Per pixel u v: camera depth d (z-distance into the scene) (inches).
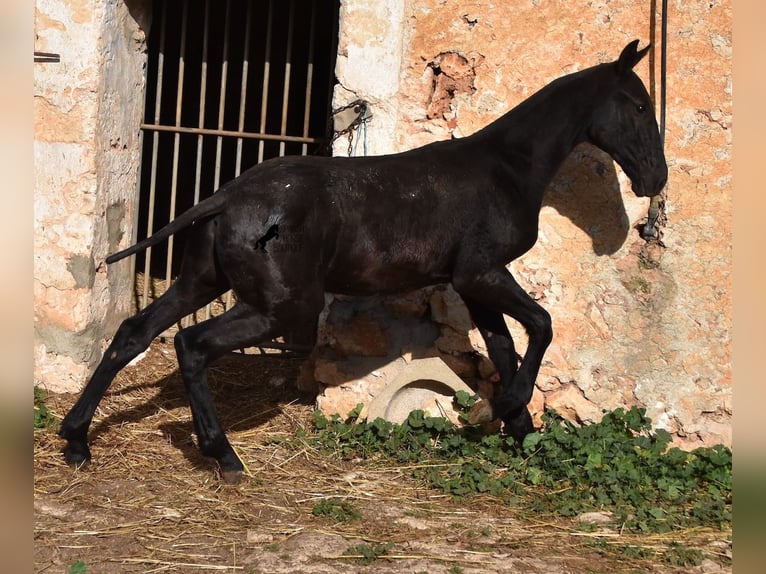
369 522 174.1
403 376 219.5
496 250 193.3
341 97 228.8
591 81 200.4
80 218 238.8
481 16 226.4
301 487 189.5
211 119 383.6
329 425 223.5
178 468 196.1
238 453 205.2
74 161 237.3
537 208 200.2
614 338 226.4
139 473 192.4
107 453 201.5
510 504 184.7
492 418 196.2
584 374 227.3
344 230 183.6
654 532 174.9
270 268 176.4
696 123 223.0
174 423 222.1
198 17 377.4
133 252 177.5
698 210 223.3
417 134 229.5
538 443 204.5
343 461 205.3
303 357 269.9
